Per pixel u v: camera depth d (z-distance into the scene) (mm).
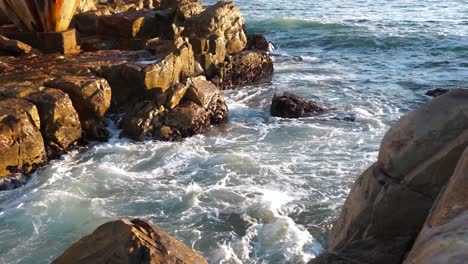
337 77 20125
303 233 8883
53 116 12383
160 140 13484
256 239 8781
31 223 9422
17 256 8453
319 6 41562
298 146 13016
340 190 10453
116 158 12445
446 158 4242
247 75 19531
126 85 14758
